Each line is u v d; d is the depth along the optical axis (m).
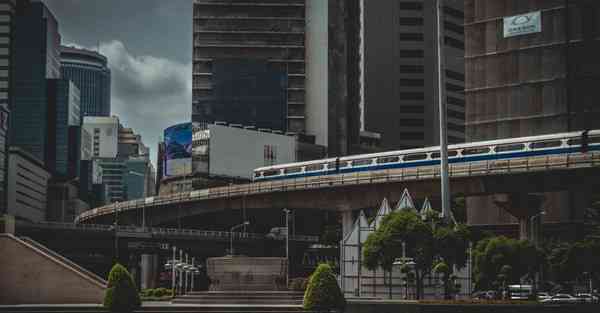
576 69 187.12
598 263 106.06
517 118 192.38
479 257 104.81
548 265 112.25
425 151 147.38
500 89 195.00
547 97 189.38
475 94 198.25
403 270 84.75
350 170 161.50
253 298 73.25
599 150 126.44
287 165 179.25
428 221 91.50
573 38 187.75
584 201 174.50
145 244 183.00
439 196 148.00
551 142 131.50
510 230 184.00
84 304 72.25
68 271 74.00
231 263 77.56
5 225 78.31
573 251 107.00
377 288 88.88
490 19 197.25
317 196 167.50
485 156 138.38
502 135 193.88
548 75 189.62
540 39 191.00
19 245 74.19
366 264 86.38
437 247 86.44
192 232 188.25
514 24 193.88
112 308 64.31
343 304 63.28
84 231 175.75
